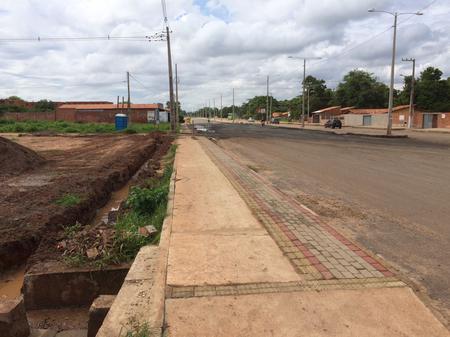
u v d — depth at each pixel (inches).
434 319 131.3
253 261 178.1
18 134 1469.0
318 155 730.8
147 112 3142.2
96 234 220.7
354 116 2984.7
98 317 146.6
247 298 143.3
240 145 1006.4
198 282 155.9
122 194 452.1
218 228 229.3
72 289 189.2
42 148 903.7
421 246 215.9
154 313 133.0
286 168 546.3
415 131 1846.7
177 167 503.2
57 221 281.3
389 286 155.0
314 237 214.8
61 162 619.5
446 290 161.5
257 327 125.2
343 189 383.6
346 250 195.0
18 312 148.2
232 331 123.0
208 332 122.5
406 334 122.3
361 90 3735.2
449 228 249.3
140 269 168.2
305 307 137.3
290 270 168.7
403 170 516.7
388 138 1266.0
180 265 172.4
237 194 329.1
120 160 619.5
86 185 394.9
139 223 263.0
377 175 474.9
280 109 6102.4
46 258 213.9
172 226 232.7
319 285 154.6
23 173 498.0
